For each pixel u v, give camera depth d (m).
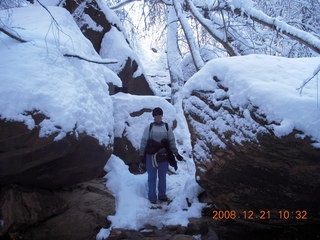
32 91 2.83
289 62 3.09
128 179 4.40
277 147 2.39
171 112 6.20
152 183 4.02
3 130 2.54
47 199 3.26
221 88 3.10
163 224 3.52
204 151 3.34
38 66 3.14
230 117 2.88
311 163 2.32
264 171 2.74
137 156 5.29
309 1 5.80
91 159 3.39
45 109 2.82
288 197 2.79
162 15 10.59
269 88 2.53
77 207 3.49
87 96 3.56
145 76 8.45
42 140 2.72
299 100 2.32
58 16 5.10
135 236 3.19
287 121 2.29
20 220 2.93
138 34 10.16
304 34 3.89
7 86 2.72
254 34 6.66
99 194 3.87
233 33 7.18
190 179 4.27
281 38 6.39
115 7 9.25
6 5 4.01
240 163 2.87
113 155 4.87
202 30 8.35
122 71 7.57
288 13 6.32
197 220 3.52
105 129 3.70
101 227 3.30
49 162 3.06
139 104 5.66
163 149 4.04
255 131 2.54
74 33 4.89
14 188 3.04
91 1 7.62
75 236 3.10
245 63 3.01
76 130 3.03
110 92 5.73
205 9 7.66
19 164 2.72
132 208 3.75
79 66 3.86
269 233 3.35
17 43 3.41
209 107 3.25
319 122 2.19
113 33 7.86
